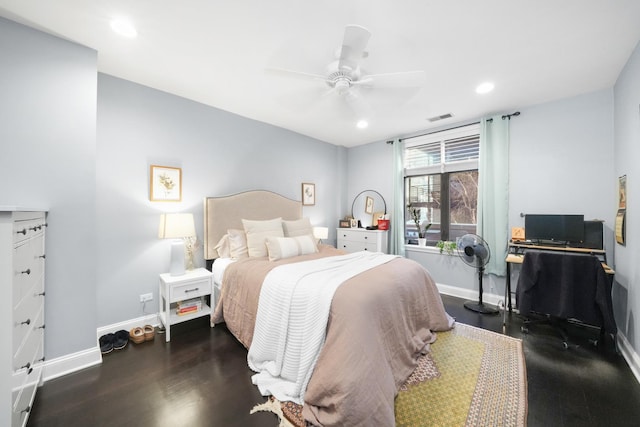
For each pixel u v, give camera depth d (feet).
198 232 9.74
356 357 4.42
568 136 9.21
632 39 6.04
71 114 6.15
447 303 10.84
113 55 6.79
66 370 6.00
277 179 12.69
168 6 5.11
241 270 7.66
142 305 8.37
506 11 5.17
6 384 3.55
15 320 3.98
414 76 6.50
